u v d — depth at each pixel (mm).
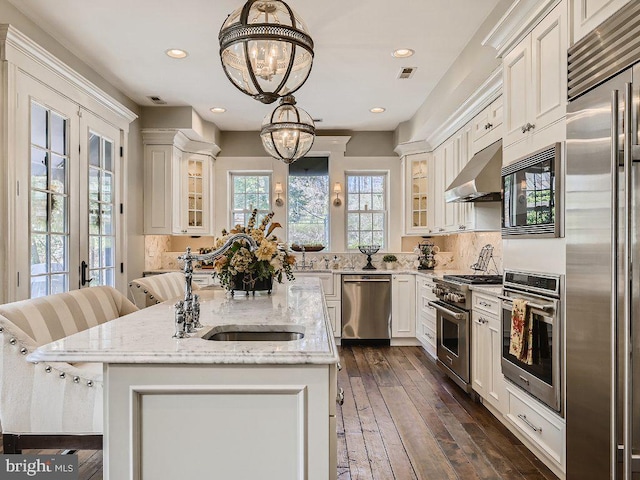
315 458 1384
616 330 1608
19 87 2914
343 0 2924
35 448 1749
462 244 5555
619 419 1610
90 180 4000
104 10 3029
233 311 2223
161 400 1397
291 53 1813
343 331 5543
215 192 6281
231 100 4949
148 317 2053
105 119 4207
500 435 2830
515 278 2645
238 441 1398
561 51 2148
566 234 2033
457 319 3590
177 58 3826
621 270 1598
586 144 1862
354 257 6207
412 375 4203
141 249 5234
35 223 3135
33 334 1906
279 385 1384
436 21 3193
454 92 3912
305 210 6457
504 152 2848
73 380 1737
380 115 5512
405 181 5855
